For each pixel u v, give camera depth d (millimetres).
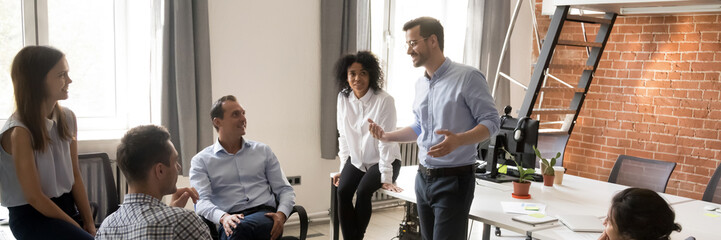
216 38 4184
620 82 5500
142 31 4043
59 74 2338
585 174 5797
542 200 2879
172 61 3898
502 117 3365
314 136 4785
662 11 4719
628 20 5406
